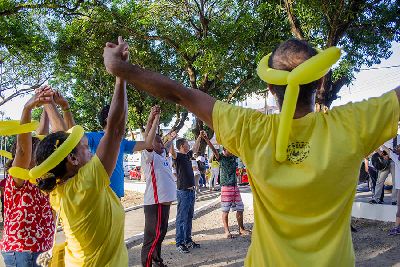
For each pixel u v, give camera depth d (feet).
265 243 5.05
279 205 4.86
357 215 29.55
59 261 7.57
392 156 24.68
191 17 51.44
